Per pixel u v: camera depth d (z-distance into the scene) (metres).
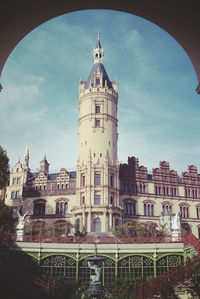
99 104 76.06
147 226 66.50
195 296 22.94
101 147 71.94
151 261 38.12
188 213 79.94
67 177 75.62
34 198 76.12
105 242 38.25
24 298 24.80
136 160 79.50
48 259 37.19
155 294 26.12
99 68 81.38
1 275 25.53
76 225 65.69
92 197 67.56
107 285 35.34
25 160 83.44
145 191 77.75
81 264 37.19
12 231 54.62
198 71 12.02
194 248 35.53
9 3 10.14
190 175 83.75
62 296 31.44
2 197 75.62
